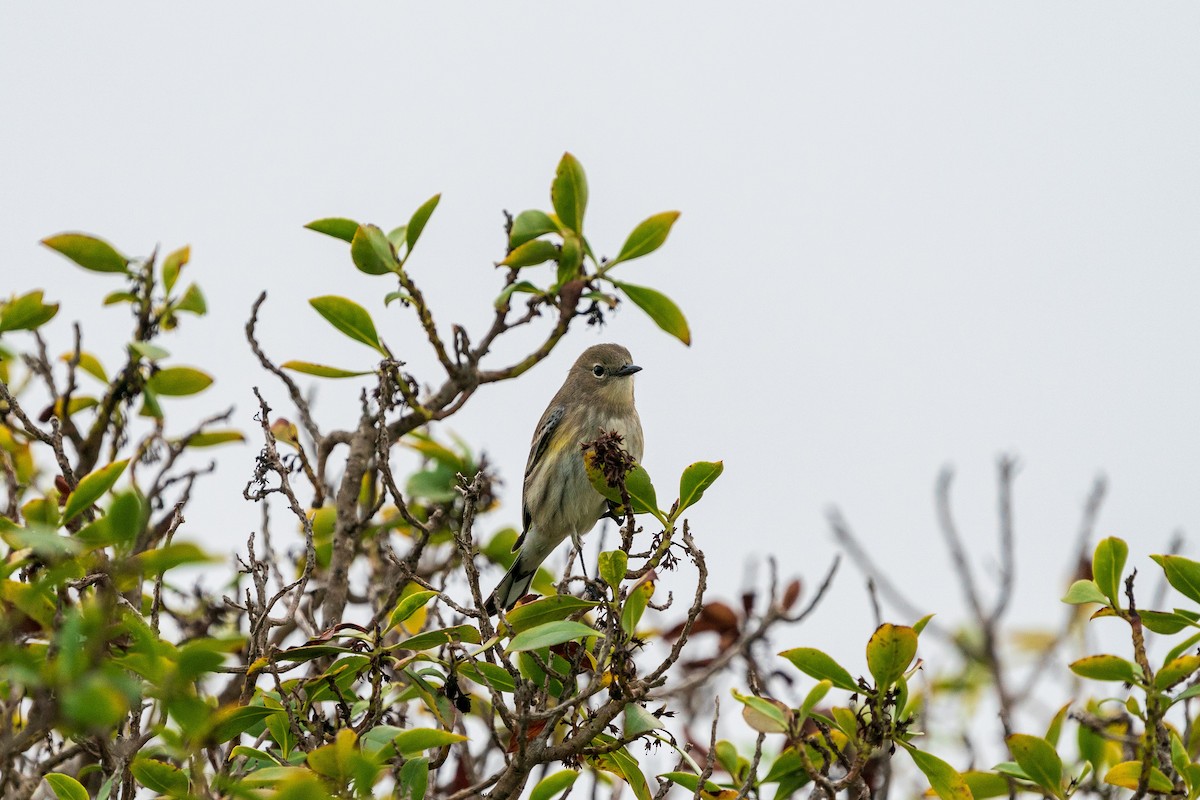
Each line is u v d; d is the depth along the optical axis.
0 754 8.84
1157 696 10.95
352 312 14.95
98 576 10.49
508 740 12.07
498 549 17.33
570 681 11.50
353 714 12.07
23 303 14.86
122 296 16.30
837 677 11.21
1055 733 12.51
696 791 10.81
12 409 13.16
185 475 14.79
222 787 9.56
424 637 11.45
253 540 11.95
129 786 10.63
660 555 11.31
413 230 15.18
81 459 15.95
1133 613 11.15
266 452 13.35
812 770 10.98
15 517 13.93
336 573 15.00
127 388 16.08
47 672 8.05
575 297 15.76
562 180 15.71
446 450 16.72
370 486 16.72
